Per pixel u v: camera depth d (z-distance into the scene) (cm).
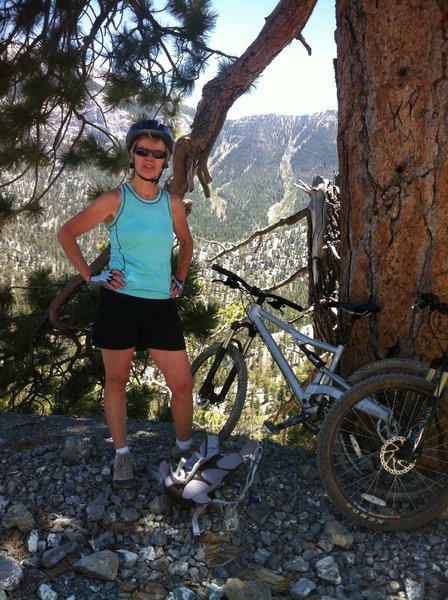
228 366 351
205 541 263
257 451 298
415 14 294
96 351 714
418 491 296
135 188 269
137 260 266
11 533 263
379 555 262
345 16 323
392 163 305
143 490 289
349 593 240
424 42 293
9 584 229
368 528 276
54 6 640
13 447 352
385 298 316
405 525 274
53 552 249
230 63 683
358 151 319
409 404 301
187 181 546
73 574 241
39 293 688
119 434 288
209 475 279
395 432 285
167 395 730
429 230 300
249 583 237
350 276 333
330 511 288
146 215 264
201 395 357
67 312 673
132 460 292
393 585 244
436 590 242
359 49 314
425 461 304
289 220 630
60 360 759
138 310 268
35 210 702
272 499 292
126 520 271
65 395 721
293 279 675
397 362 292
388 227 311
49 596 228
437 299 277
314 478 313
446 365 269
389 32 300
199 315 682
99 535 262
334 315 523
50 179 686
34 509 278
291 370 314
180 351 283
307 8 488
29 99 625
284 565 254
